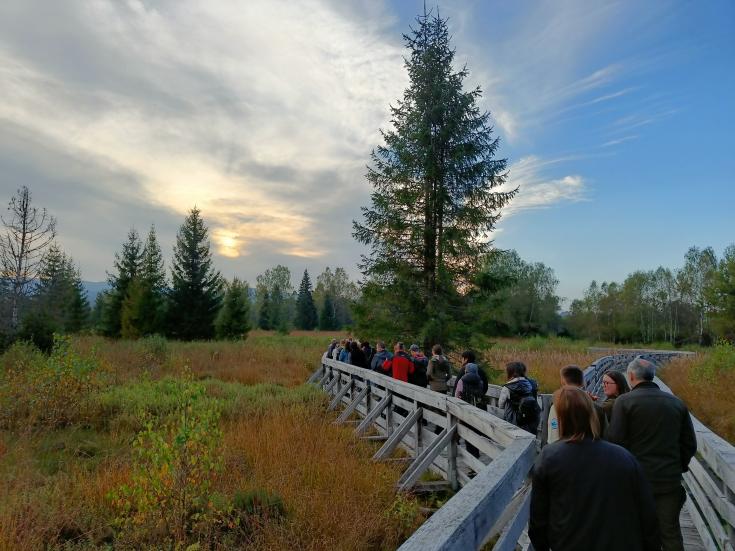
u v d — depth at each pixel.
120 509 5.54
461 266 15.59
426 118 15.64
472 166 15.44
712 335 61.69
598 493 2.23
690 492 5.64
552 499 2.33
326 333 63.97
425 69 15.79
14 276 27.58
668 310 80.00
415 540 1.81
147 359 19.17
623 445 3.79
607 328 83.12
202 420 5.62
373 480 6.34
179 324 38.41
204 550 4.71
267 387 14.34
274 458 6.89
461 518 2.04
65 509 5.45
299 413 9.79
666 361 30.62
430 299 14.94
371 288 15.59
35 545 4.73
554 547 2.29
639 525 2.24
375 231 15.88
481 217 15.36
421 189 15.49
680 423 3.70
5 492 5.70
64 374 10.10
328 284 109.94
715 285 49.50
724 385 14.35
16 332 19.97
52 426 9.19
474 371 7.75
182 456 5.32
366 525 5.12
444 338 14.74
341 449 7.61
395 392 9.31
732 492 3.50
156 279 42.50
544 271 83.75
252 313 95.75
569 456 2.33
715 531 4.14
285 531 4.93
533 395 6.62
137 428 9.34
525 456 3.51
